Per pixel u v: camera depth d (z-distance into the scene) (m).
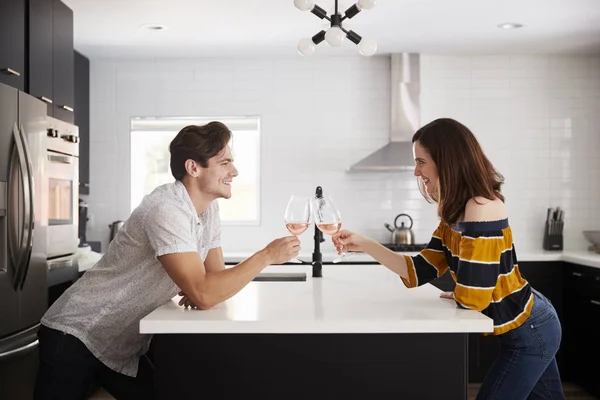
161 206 1.91
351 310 1.85
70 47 3.97
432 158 2.02
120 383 2.20
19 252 2.89
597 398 4.31
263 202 5.29
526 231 5.28
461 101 5.27
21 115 2.97
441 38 4.73
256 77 5.29
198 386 1.83
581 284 4.44
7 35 3.17
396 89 5.14
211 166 2.03
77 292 2.08
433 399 1.82
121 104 5.32
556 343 2.04
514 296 1.99
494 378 2.06
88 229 5.32
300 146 5.27
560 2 3.89
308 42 2.87
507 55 5.27
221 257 2.33
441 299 2.07
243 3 3.90
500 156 5.27
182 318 1.72
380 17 4.19
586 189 5.29
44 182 3.22
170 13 4.09
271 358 1.82
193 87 5.30
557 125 5.28
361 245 2.27
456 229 2.02
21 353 2.85
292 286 2.43
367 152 5.26
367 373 1.81
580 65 5.27
